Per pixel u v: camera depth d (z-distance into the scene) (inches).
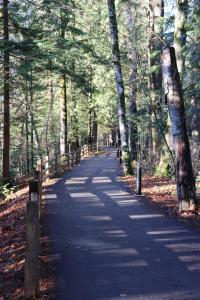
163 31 960.3
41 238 374.9
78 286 259.6
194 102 763.4
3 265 308.0
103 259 312.5
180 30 749.9
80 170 1100.5
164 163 847.7
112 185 756.0
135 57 997.2
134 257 316.8
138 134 1122.0
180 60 741.3
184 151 477.7
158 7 976.9
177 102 478.3
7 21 876.6
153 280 268.4
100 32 1203.9
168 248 339.9
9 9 907.4
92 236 381.7
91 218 461.7
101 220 450.9
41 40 882.8
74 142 1921.8
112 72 1353.3
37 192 343.0
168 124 820.0
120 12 1126.4
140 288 255.3
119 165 1272.1
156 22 947.3
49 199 599.2
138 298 240.4
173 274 279.0
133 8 1022.4
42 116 1756.9
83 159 1633.9
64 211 505.0
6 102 885.8
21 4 1016.9
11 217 498.0
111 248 341.4
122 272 283.7
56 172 952.9
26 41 832.9
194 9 713.6
